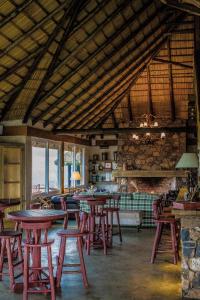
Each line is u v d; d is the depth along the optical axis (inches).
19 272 221.9
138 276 213.5
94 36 315.6
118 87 484.1
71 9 266.4
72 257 257.8
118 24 330.3
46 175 448.1
